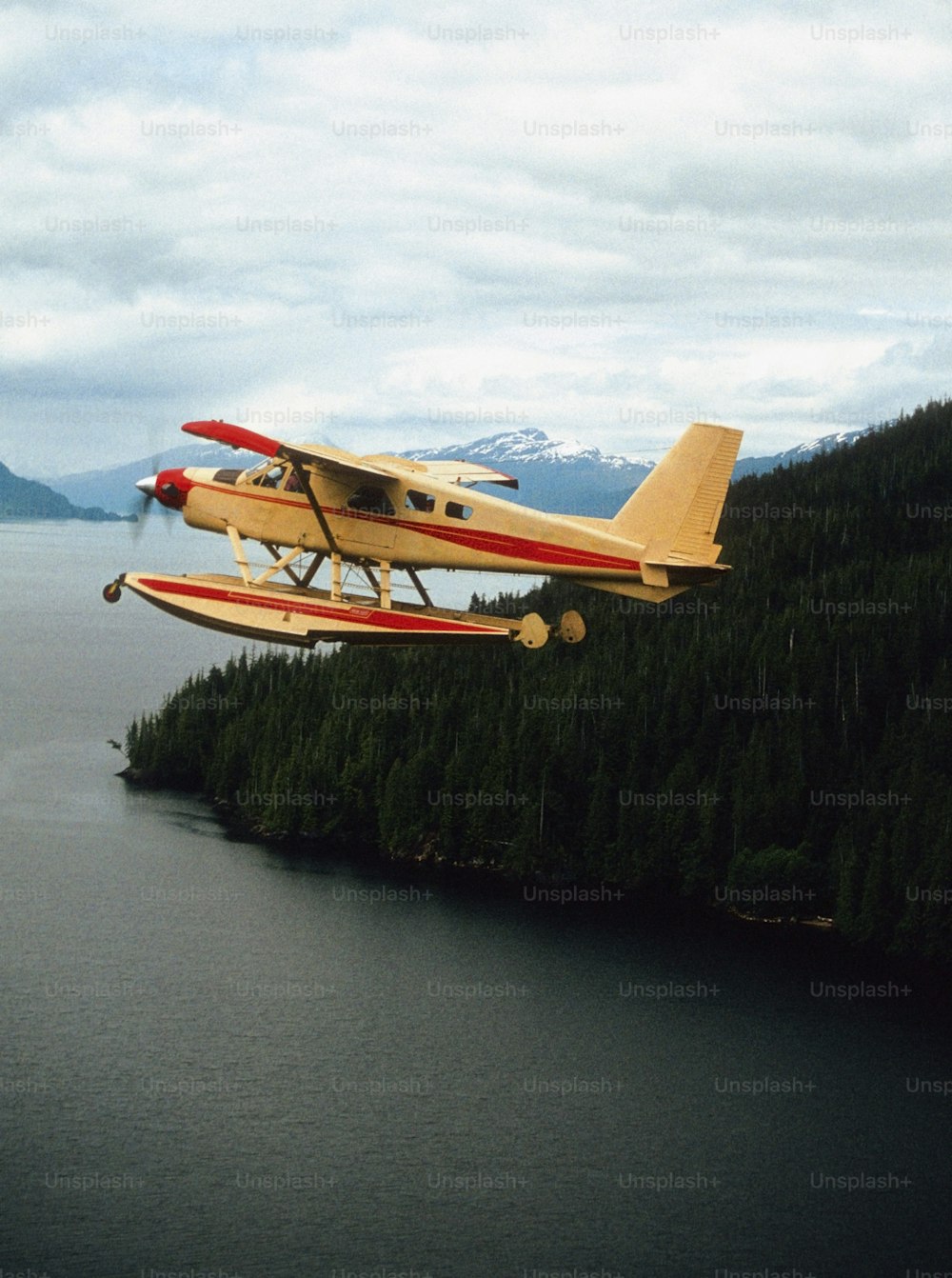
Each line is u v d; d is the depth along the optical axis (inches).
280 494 1309.1
